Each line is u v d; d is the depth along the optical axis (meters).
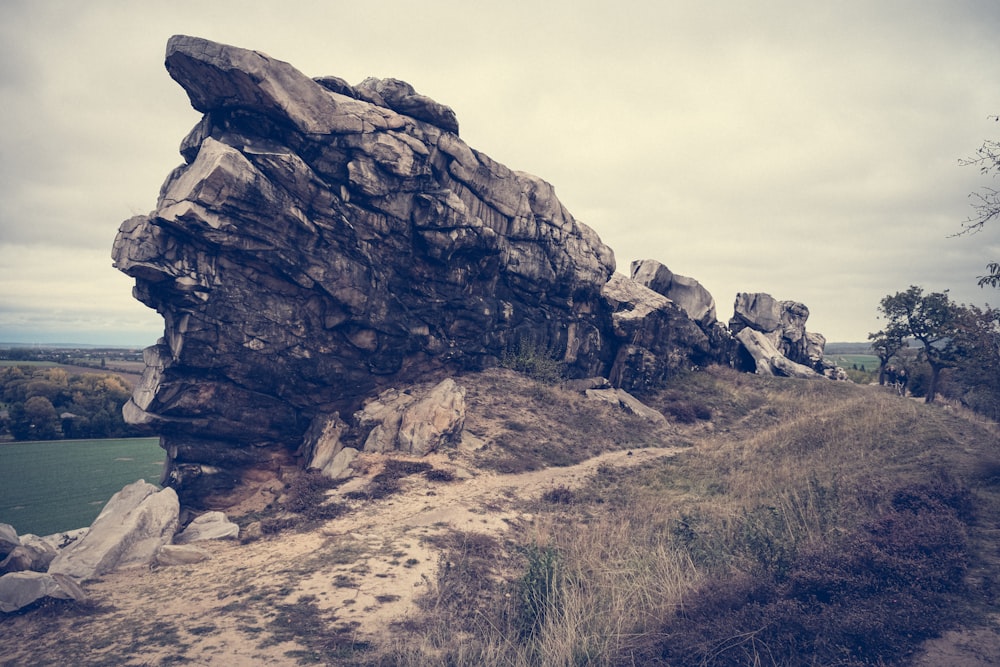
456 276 35.91
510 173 39.78
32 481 44.59
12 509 35.84
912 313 50.69
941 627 9.00
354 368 29.48
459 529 18.03
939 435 23.20
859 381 79.25
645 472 26.83
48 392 72.12
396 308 31.47
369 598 12.77
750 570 12.30
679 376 50.22
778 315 63.22
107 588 14.16
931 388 48.62
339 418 28.09
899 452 21.91
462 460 25.81
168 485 24.53
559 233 44.03
